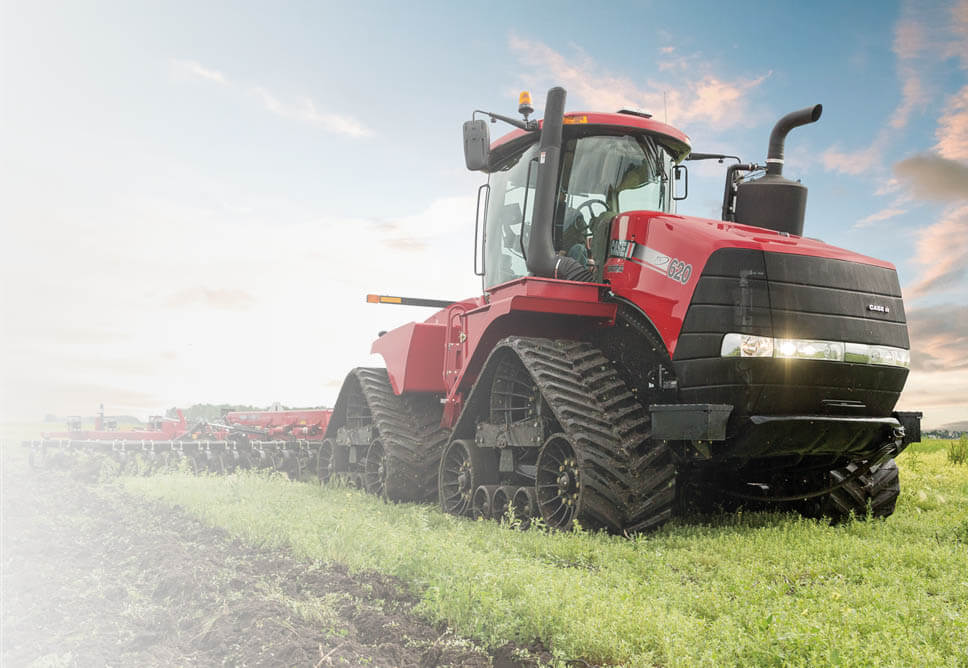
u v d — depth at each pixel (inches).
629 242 259.8
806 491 271.9
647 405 256.7
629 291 254.7
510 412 293.1
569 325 278.4
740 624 138.9
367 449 400.8
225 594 173.3
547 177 264.8
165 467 474.0
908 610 144.9
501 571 164.9
